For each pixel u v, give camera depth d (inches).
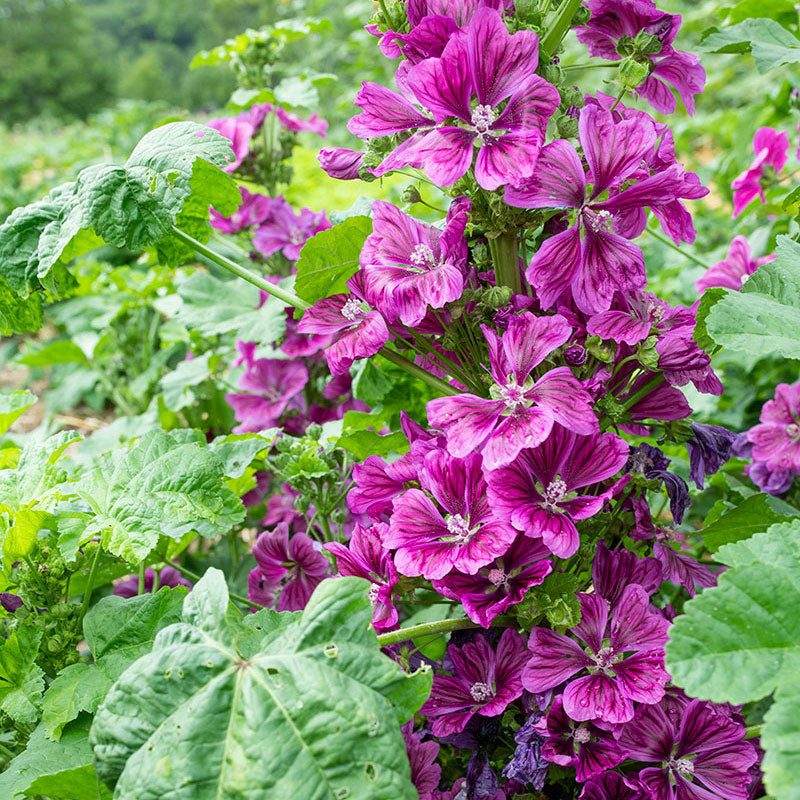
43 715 62.3
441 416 56.2
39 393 252.7
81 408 235.8
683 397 62.9
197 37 2142.0
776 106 118.8
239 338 104.7
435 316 61.9
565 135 58.9
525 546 57.5
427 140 54.4
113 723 51.1
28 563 70.2
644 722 56.8
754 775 61.1
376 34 62.2
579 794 61.4
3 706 65.6
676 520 63.6
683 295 135.6
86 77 2020.2
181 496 67.1
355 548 62.6
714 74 256.7
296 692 48.8
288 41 121.6
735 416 120.6
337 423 89.7
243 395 111.2
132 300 161.0
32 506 68.1
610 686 56.0
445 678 62.7
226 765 47.7
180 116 116.1
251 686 49.4
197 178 71.4
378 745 47.2
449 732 60.3
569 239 55.3
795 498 94.3
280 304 105.2
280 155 120.3
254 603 85.4
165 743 49.0
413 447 63.7
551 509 55.4
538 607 57.4
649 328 58.5
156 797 47.4
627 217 61.4
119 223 65.3
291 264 112.2
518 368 55.7
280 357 108.8
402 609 94.6
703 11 206.8
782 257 58.3
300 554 79.7
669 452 94.3
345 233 64.8
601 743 56.7
